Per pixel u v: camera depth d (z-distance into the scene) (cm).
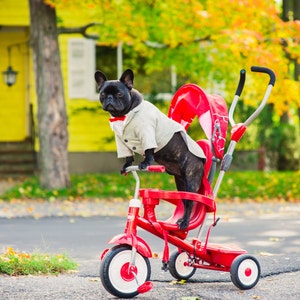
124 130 666
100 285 703
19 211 1459
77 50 2284
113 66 2289
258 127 2275
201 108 714
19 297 640
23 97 2455
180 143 695
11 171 2208
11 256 796
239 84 734
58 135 1789
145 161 661
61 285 698
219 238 1094
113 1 1759
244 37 1553
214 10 1634
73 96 2281
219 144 708
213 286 709
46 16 1780
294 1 2294
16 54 2444
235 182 1936
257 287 701
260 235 1127
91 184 1892
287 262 858
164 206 1570
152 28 1803
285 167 2412
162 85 2284
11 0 2234
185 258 736
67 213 1431
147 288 638
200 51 1942
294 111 2597
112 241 641
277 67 1648
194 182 704
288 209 1527
